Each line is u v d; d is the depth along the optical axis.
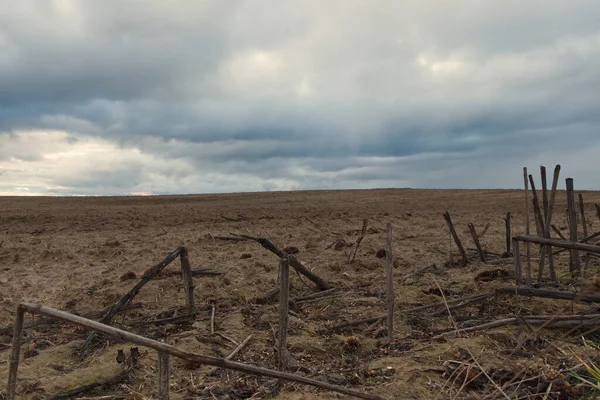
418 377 4.32
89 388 4.24
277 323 5.90
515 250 5.97
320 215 19.80
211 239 12.38
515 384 4.09
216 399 4.05
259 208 24.09
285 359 4.50
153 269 6.07
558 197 25.70
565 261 8.86
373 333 5.53
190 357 2.77
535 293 5.30
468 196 28.06
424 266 8.98
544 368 4.25
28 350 5.34
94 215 21.89
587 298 4.90
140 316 6.50
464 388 4.14
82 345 5.29
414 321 5.88
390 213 20.00
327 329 5.70
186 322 6.10
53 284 8.35
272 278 8.03
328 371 4.55
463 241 11.63
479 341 5.02
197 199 32.25
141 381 4.43
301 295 7.38
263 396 4.09
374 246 10.91
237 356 4.92
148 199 32.66
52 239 13.97
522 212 19.20
